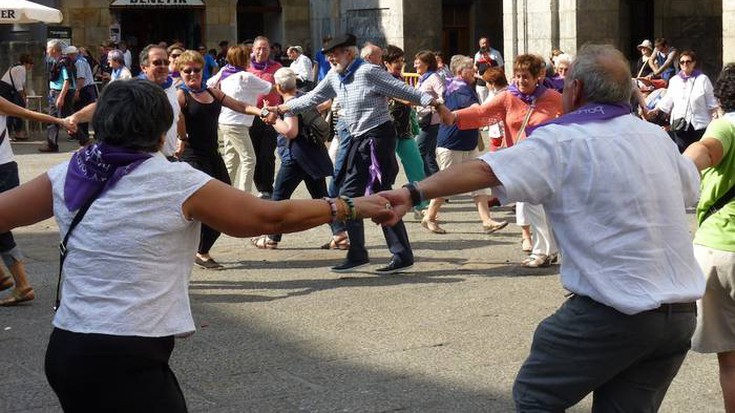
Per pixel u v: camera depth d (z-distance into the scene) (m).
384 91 9.65
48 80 24.31
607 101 4.33
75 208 3.94
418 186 4.34
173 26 34.06
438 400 6.46
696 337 5.50
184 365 7.18
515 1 24.11
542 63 9.70
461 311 8.50
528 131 9.54
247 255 10.94
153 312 3.89
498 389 6.65
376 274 9.89
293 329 8.05
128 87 3.96
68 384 3.88
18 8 20.34
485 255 10.74
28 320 8.38
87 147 4.05
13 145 22.44
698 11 25.50
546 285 9.35
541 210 9.95
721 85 5.38
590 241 4.21
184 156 9.86
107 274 3.88
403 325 8.11
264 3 33.66
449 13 31.55
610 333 4.19
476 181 4.29
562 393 4.30
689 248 4.32
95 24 32.12
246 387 6.72
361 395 6.55
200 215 3.97
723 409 6.30
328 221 4.24
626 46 26.95
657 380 4.35
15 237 12.23
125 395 3.87
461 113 9.80
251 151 12.47
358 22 29.59
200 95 9.84
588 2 22.97
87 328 3.84
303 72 24.05
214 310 8.65
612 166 4.21
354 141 9.77
